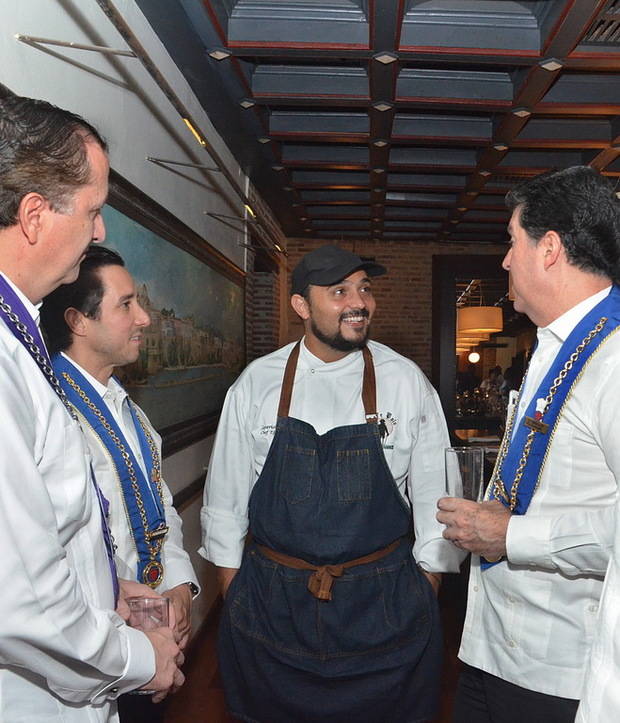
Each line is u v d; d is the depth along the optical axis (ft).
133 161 8.81
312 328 5.79
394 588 5.45
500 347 38.27
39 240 3.00
